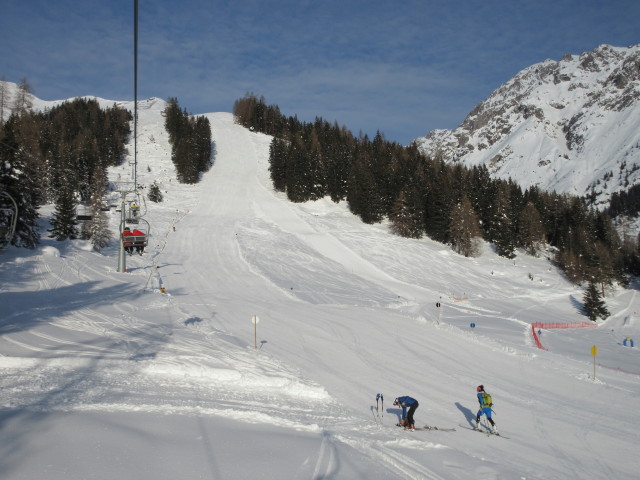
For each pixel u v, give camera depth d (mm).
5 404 9867
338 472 7996
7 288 29688
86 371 13453
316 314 30797
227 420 10344
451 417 13836
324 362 18953
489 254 86750
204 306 31141
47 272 36625
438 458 9656
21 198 43312
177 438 8758
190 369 14633
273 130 169750
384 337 24781
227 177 120438
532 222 93562
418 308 43594
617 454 11672
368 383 16656
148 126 160625
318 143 124250
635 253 105000
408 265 68000
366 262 65062
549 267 84750
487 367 20531
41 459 7203
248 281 48594
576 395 17266
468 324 37812
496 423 13641
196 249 63406
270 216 87500
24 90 147000
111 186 98750
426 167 113438
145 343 17672
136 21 12242
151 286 37938
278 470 7738
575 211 106812
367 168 99625
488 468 9359
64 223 52688
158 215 81125
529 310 56469
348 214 97250
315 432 10328
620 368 26000
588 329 48312
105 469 7051
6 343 15609
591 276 77062
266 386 14352
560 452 11609
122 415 9836
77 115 138125
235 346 19188
